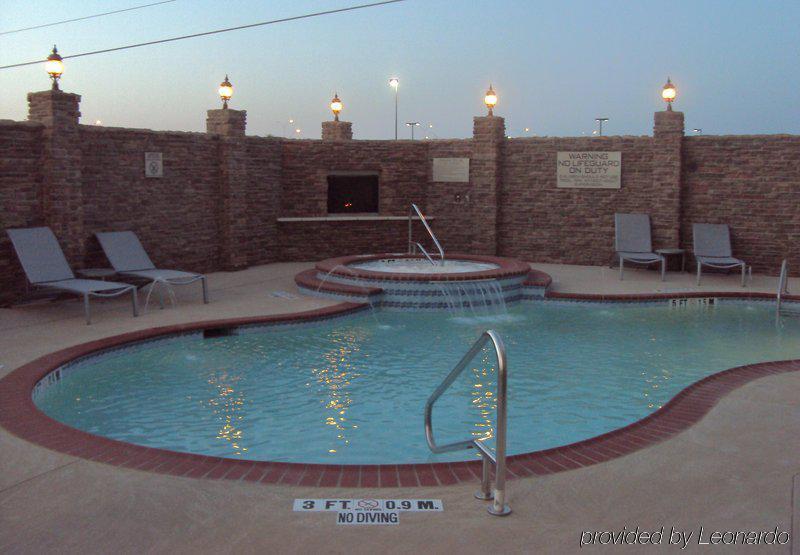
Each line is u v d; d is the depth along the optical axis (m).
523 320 10.71
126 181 12.30
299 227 16.17
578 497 4.00
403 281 11.23
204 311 10.19
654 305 11.80
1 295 10.22
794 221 13.90
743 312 11.34
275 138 15.77
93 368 7.82
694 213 14.70
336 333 9.73
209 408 6.57
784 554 3.35
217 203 14.31
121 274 10.93
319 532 3.55
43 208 10.67
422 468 4.41
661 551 3.38
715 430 5.15
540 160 15.72
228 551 3.35
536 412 6.54
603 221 15.41
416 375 7.74
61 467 4.40
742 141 14.11
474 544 3.44
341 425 6.15
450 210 16.55
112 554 3.32
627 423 6.25
